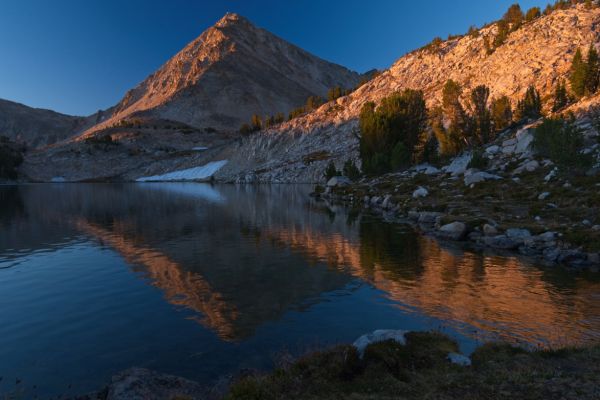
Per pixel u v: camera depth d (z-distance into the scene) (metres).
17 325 17.83
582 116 71.19
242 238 39.75
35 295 22.39
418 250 31.89
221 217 57.12
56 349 15.27
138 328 17.25
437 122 118.31
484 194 49.84
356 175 103.88
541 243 29.66
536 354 11.44
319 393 9.41
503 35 163.75
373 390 9.41
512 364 10.78
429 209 48.62
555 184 46.44
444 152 100.06
